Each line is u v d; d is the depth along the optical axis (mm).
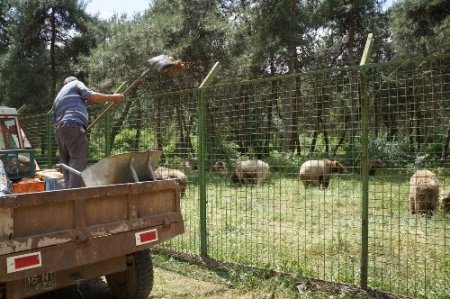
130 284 5184
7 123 6703
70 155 5449
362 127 5234
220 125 6984
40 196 3811
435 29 20422
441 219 8352
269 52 21906
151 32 21766
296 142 6777
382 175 7289
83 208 4090
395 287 5215
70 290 5844
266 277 5816
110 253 4246
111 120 8039
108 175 4621
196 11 22750
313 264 6168
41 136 10391
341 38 27984
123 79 21375
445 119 5719
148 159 4840
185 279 6016
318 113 6359
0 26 30797
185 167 7535
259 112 6957
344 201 9906
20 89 25844
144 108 7871
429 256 6324
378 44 27328
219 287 5684
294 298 5207
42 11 27375
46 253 3842
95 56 22406
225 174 7773
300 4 21703
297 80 7207
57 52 28609
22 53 27578
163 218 4688
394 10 23312
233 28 22766
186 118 7496
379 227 8008
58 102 5574
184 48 21766
